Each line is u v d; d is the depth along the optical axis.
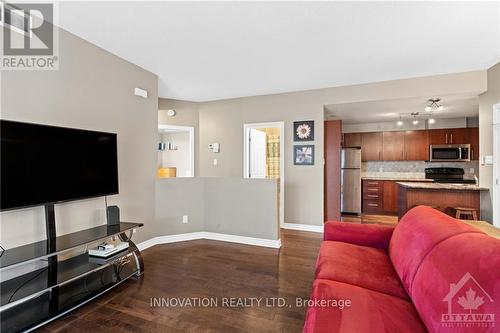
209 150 5.17
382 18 2.22
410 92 3.79
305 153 4.45
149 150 3.48
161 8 2.06
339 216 4.57
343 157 6.09
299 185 4.50
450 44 2.71
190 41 2.64
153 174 3.55
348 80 3.92
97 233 2.35
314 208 4.41
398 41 2.64
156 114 3.61
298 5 2.03
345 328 1.11
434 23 2.29
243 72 3.57
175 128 5.09
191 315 1.95
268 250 3.37
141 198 3.33
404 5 2.03
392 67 3.37
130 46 2.74
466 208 3.69
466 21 2.26
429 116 5.70
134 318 1.91
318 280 1.58
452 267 1.10
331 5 2.03
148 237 3.46
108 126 2.85
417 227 1.67
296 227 4.52
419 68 3.41
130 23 2.29
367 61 3.17
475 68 3.43
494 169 3.35
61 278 1.98
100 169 2.49
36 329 1.76
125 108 3.09
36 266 2.16
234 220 3.72
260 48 2.81
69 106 2.43
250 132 5.00
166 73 3.59
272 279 2.53
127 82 3.12
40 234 2.15
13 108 2.01
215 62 3.20
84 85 2.57
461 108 4.74
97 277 2.43
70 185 2.20
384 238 2.20
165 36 2.53
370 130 6.68
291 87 4.27
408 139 6.11
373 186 6.25
